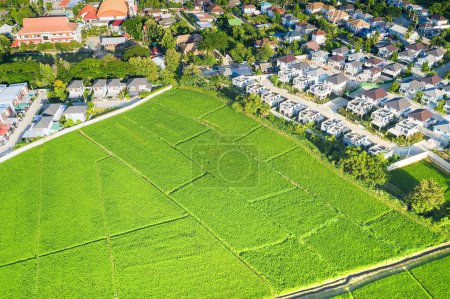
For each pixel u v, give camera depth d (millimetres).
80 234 106938
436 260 100125
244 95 163875
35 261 99688
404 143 138000
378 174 118188
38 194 118750
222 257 101000
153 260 100125
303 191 120000
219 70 182750
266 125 148000
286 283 94938
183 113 156000
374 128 146250
